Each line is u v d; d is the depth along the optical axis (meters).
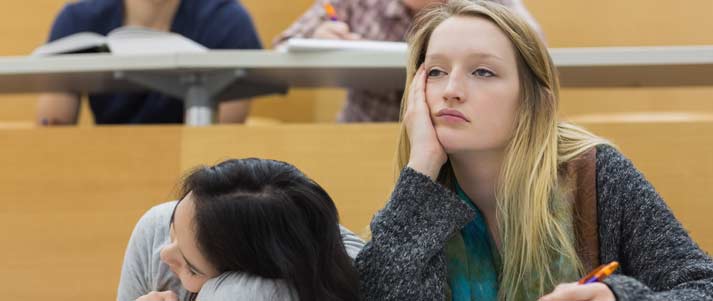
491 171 1.81
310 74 2.83
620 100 4.32
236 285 1.56
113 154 2.65
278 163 1.65
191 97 2.84
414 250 1.69
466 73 1.77
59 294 2.61
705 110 4.26
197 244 1.58
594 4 4.27
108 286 2.60
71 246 2.62
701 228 2.45
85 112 4.47
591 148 1.79
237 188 1.60
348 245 1.82
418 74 1.84
